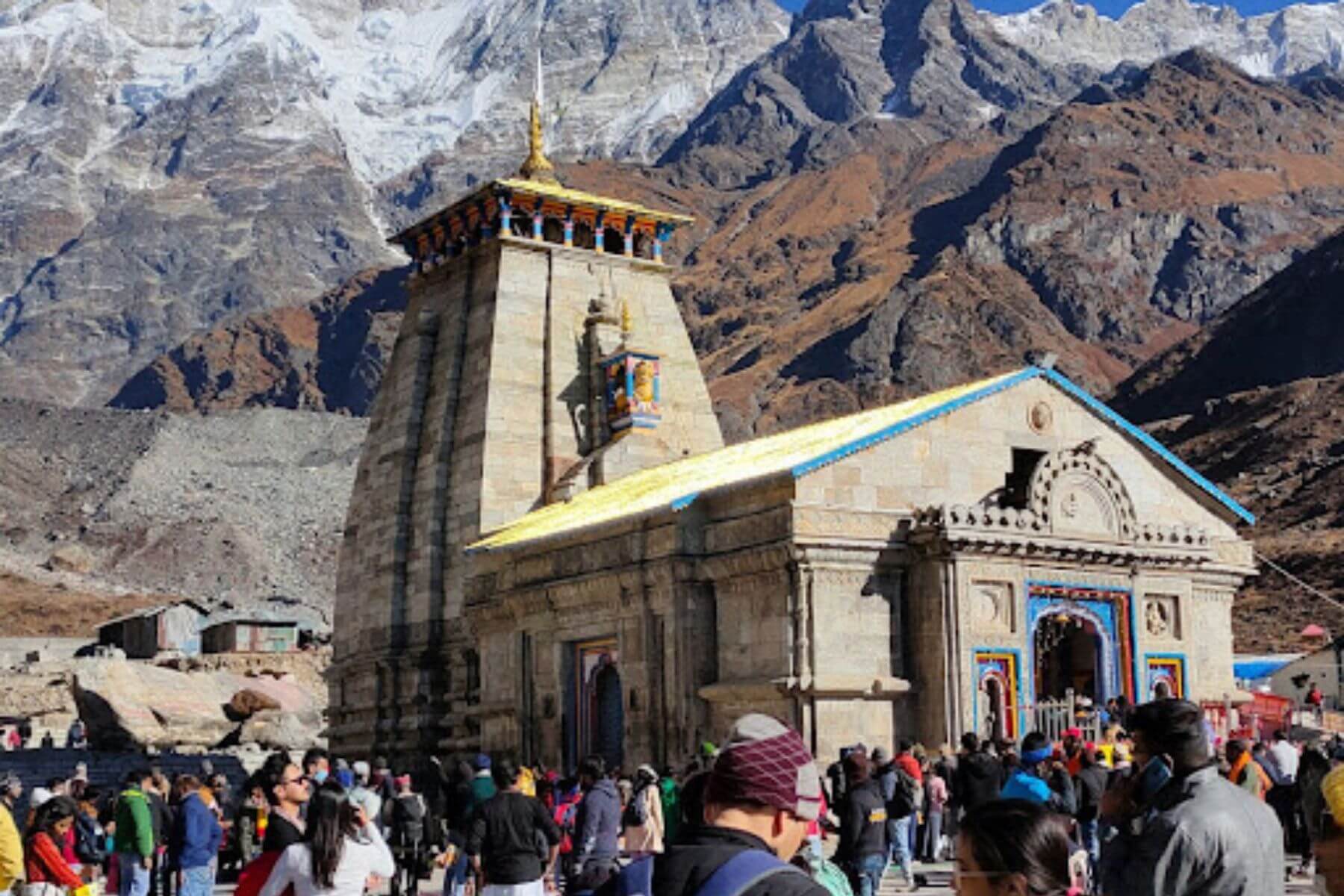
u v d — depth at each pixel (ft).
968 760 103.91
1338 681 255.70
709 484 163.43
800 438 176.55
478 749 200.03
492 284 223.30
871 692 151.53
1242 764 95.55
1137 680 163.63
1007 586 156.56
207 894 95.55
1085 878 56.29
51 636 563.89
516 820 76.38
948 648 152.35
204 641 434.71
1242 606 453.99
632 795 100.73
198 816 95.25
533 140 240.94
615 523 166.40
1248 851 38.60
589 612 172.04
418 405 226.38
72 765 223.30
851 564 153.28
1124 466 170.71
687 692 158.51
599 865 77.87
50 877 84.94
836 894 42.32
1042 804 29.17
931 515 154.10
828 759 149.48
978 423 162.09
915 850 139.95
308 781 86.48
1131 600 164.55
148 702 266.36
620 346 221.25
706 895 29.35
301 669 389.80
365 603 224.74
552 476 216.95
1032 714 155.02
